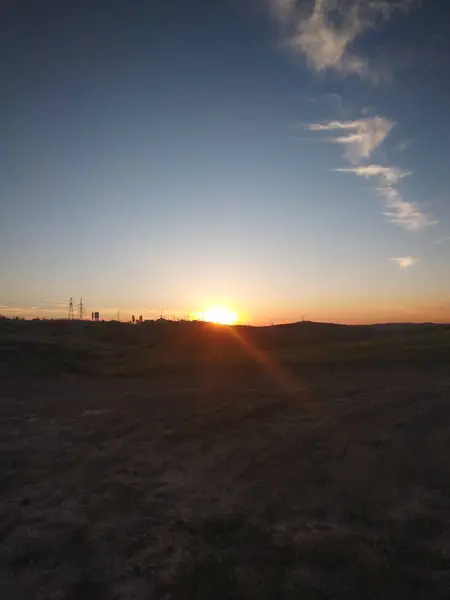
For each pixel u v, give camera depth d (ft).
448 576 23.24
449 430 48.57
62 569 24.97
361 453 43.42
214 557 25.71
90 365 105.91
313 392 72.28
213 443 48.37
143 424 55.88
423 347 118.62
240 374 94.68
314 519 30.58
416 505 32.07
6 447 47.03
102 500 34.19
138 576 24.13
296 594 22.00
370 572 23.71
